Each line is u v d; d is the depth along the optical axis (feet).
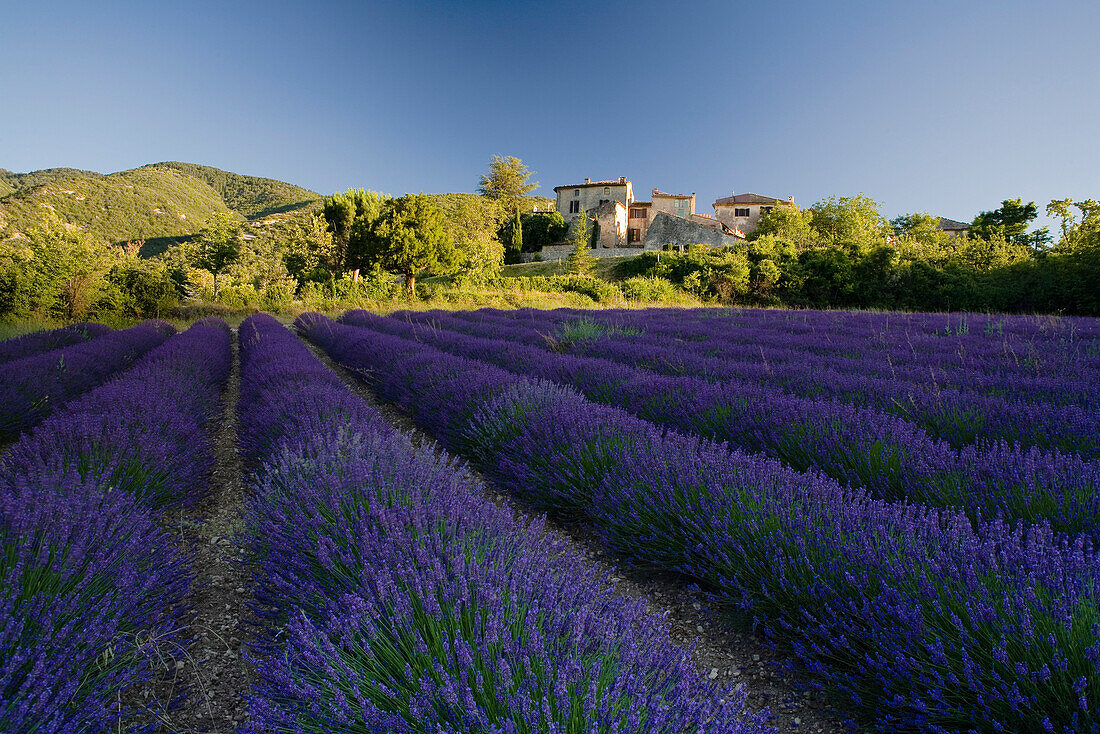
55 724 4.55
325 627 6.03
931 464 10.74
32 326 50.03
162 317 74.13
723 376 22.07
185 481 12.50
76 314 58.65
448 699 4.42
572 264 141.38
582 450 12.82
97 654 5.83
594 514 11.43
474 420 16.75
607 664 5.12
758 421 14.58
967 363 23.75
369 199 130.62
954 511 9.29
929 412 14.89
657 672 5.13
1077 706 4.99
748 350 28.96
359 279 108.88
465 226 161.07
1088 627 5.38
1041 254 85.66
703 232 155.43
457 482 9.84
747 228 194.49
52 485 8.30
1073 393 15.88
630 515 10.41
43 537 6.72
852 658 6.97
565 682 4.38
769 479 10.12
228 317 82.64
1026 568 6.60
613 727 4.20
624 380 20.57
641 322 51.01
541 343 36.14
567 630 5.62
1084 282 69.62
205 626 8.32
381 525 7.89
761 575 8.25
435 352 28.45
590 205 212.43
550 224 200.85
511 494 14.21
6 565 6.14
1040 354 24.13
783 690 7.24
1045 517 8.58
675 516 10.03
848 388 18.42
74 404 15.76
